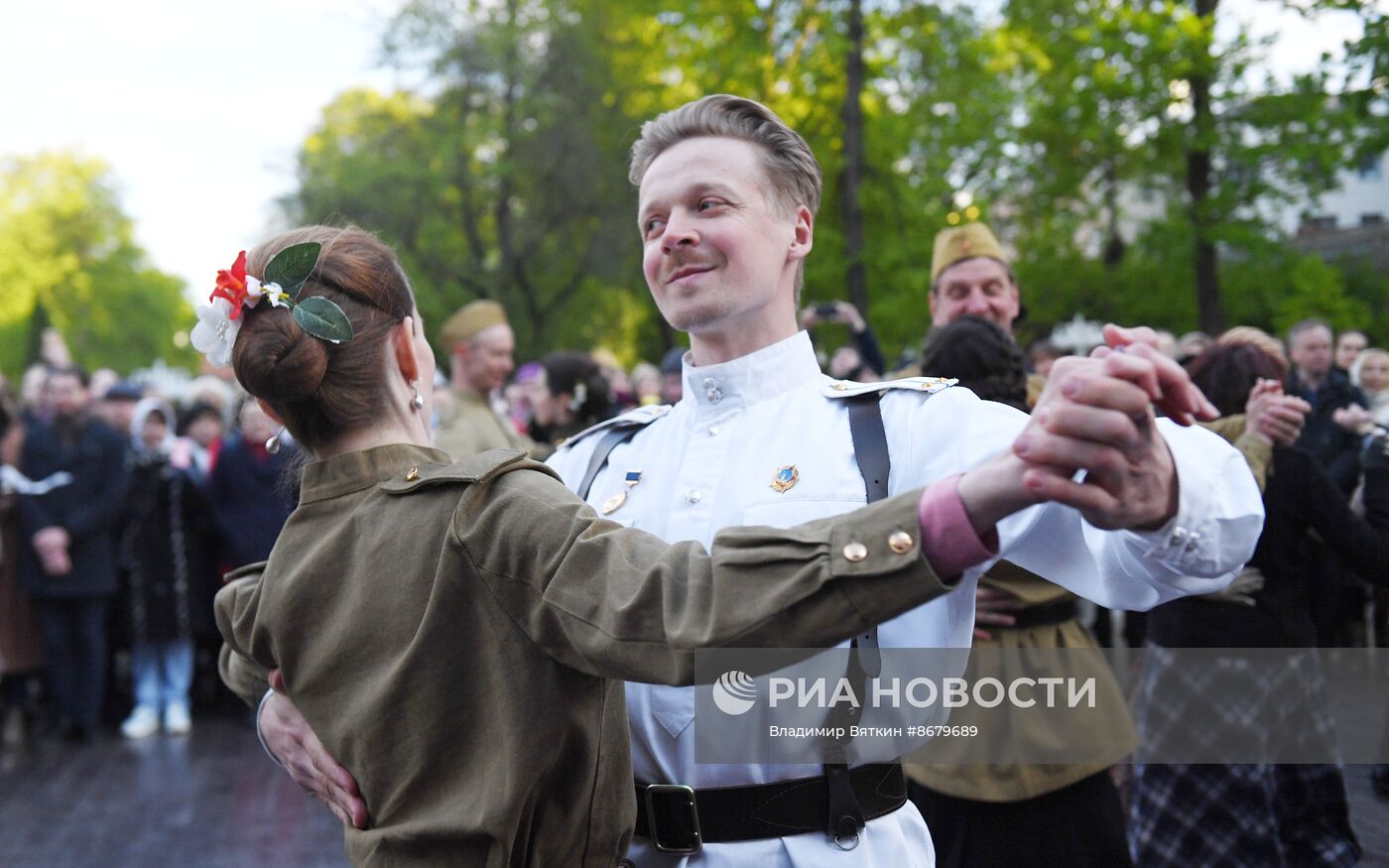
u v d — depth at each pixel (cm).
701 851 146
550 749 125
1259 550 257
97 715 663
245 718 713
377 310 140
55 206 4703
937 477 143
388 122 2473
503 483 128
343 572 135
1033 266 1322
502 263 2467
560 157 2362
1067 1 1131
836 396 153
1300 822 250
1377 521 253
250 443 673
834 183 1520
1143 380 94
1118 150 1153
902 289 1391
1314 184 554
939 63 1444
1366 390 383
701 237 152
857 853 143
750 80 1423
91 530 649
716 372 159
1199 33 860
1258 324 937
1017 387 257
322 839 474
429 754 129
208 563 692
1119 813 241
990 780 231
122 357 4853
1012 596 235
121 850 464
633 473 167
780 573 105
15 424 686
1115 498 99
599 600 114
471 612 127
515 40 2388
